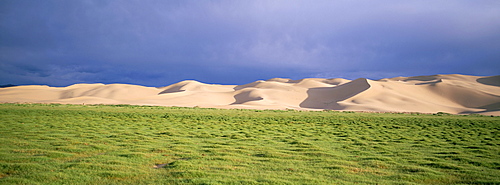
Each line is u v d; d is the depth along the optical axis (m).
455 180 10.83
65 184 9.28
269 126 32.19
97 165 11.68
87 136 20.31
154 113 50.16
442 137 24.50
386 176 11.16
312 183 9.88
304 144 18.92
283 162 13.36
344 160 14.04
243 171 11.45
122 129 25.73
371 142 20.91
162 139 20.08
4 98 135.50
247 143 19.12
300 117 48.94
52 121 30.89
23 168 10.88
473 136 25.39
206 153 15.11
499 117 62.00
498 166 13.02
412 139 22.89
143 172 10.92
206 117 43.88
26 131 22.16
